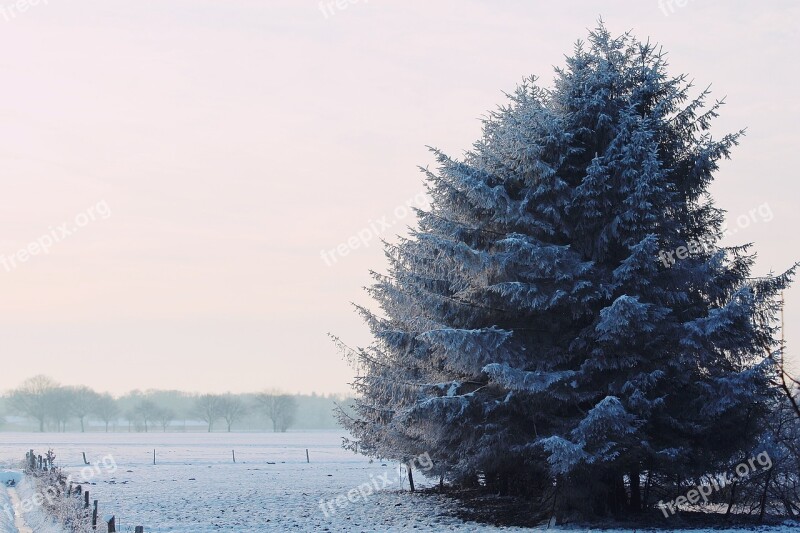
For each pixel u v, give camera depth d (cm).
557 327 2614
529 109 2672
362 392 3259
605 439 2377
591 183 2572
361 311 3234
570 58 2769
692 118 2695
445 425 2606
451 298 2688
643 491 2914
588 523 2562
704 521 2661
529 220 2575
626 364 2467
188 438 17312
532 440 2533
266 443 13725
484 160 2762
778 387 2588
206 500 3741
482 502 3266
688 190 2725
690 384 2564
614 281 2538
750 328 2545
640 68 2775
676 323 2509
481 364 2558
